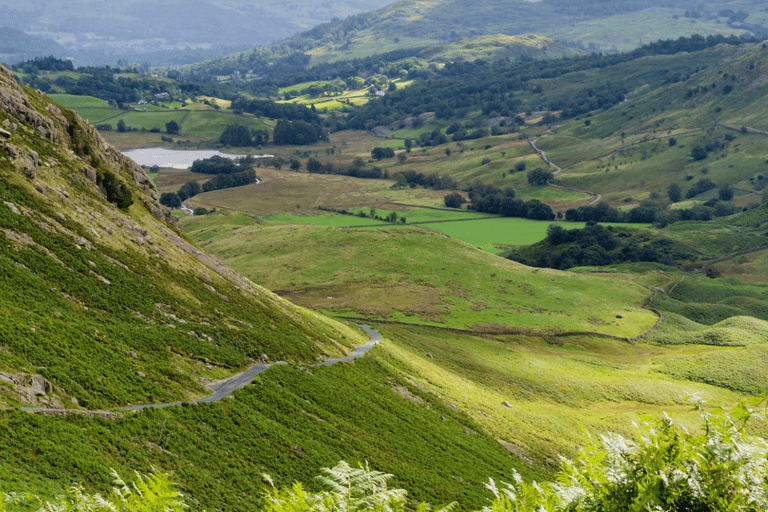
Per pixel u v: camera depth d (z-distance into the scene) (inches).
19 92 3553.2
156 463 1646.2
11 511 957.2
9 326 1903.3
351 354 3880.4
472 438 3277.6
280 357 3149.6
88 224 3034.0
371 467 2367.1
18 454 1318.9
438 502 2309.3
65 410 1649.9
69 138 3811.5
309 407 2679.6
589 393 4726.9
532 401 4458.7
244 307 3577.8
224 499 1663.4
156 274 3134.8
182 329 2787.9
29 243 2554.1
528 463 3253.0
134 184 4259.4
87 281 2605.8
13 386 1610.5
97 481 1374.3
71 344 2060.8
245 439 2107.5
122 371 2112.5
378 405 3159.5
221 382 2539.4
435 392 3804.1
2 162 2861.7
